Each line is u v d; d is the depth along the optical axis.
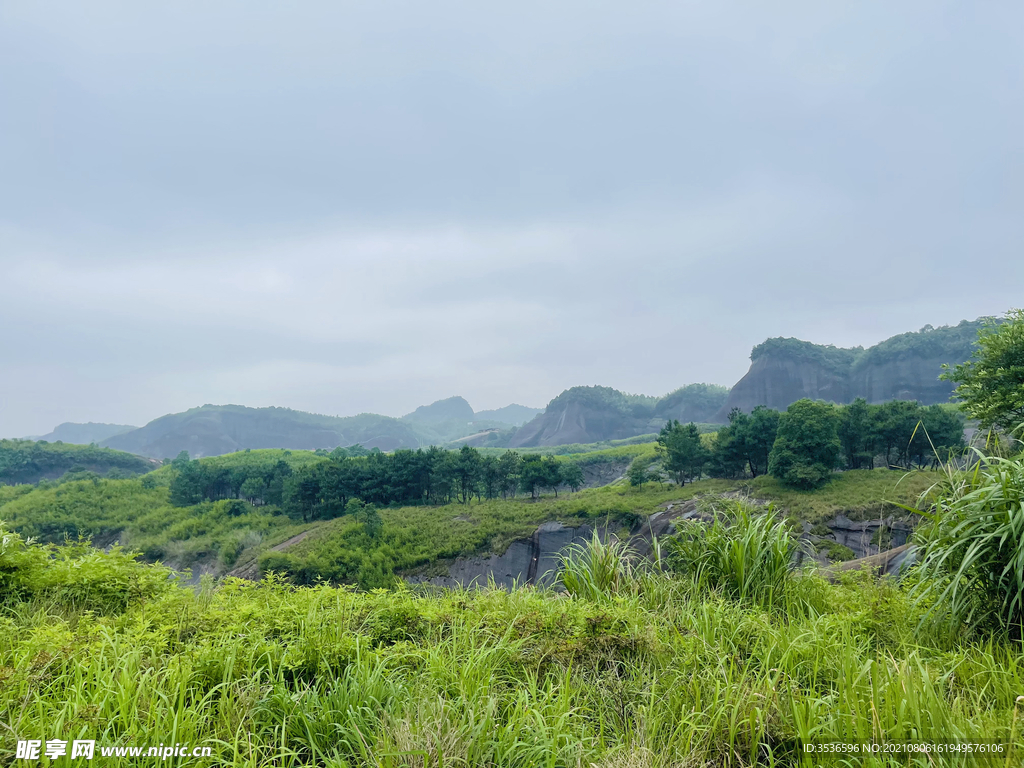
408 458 88.88
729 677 3.91
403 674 4.13
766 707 3.52
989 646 4.23
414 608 5.36
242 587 6.82
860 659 4.27
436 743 3.12
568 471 87.19
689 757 3.21
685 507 57.25
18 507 107.06
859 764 3.09
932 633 4.83
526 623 4.95
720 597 6.03
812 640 4.53
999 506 4.67
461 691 3.73
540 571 59.38
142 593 6.54
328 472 88.38
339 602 5.33
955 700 3.43
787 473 56.22
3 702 3.32
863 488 53.44
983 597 4.79
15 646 4.31
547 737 3.25
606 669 4.51
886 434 62.41
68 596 6.25
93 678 3.67
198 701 3.61
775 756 3.40
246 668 4.05
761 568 6.59
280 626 4.74
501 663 4.35
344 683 3.74
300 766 3.16
